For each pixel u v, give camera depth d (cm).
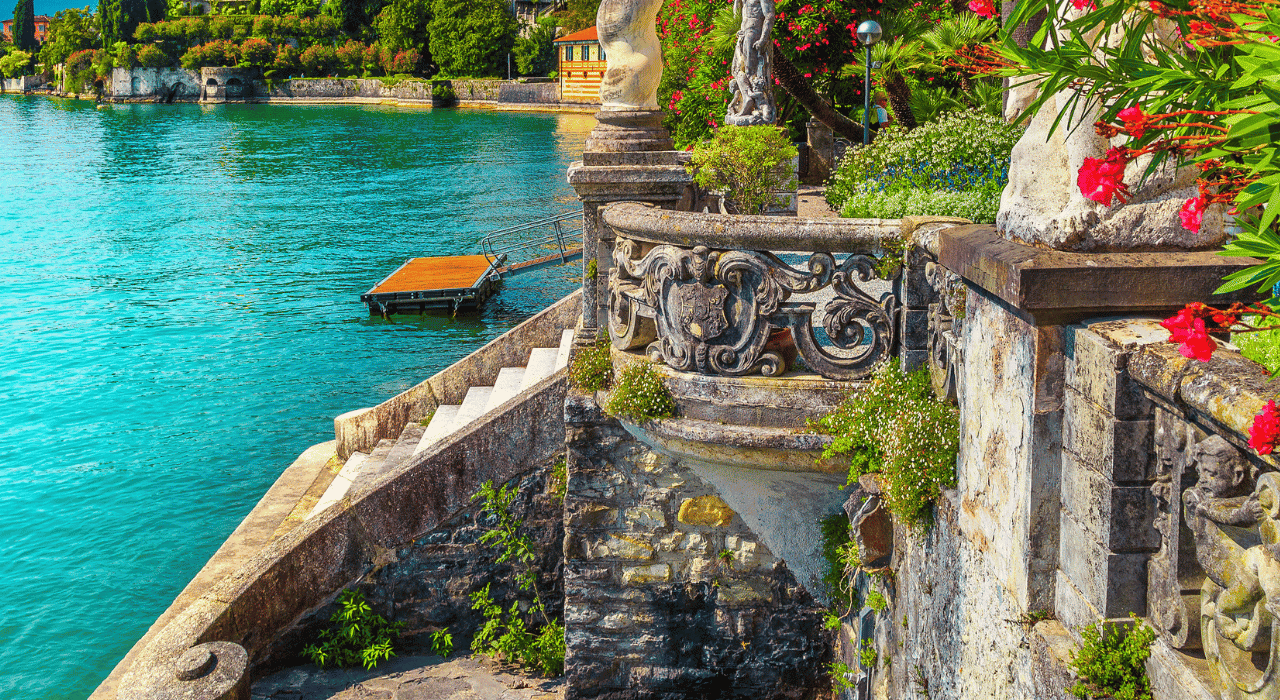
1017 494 359
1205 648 281
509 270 2839
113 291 3025
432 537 838
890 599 543
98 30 16188
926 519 462
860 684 614
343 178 5419
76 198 4825
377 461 1071
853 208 841
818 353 562
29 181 5406
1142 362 293
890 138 965
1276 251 237
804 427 564
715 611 741
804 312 558
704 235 562
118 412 2050
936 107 1374
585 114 10069
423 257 3303
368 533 831
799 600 734
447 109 11250
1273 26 235
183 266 3356
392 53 12775
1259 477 249
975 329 397
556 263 2883
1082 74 277
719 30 1551
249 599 802
